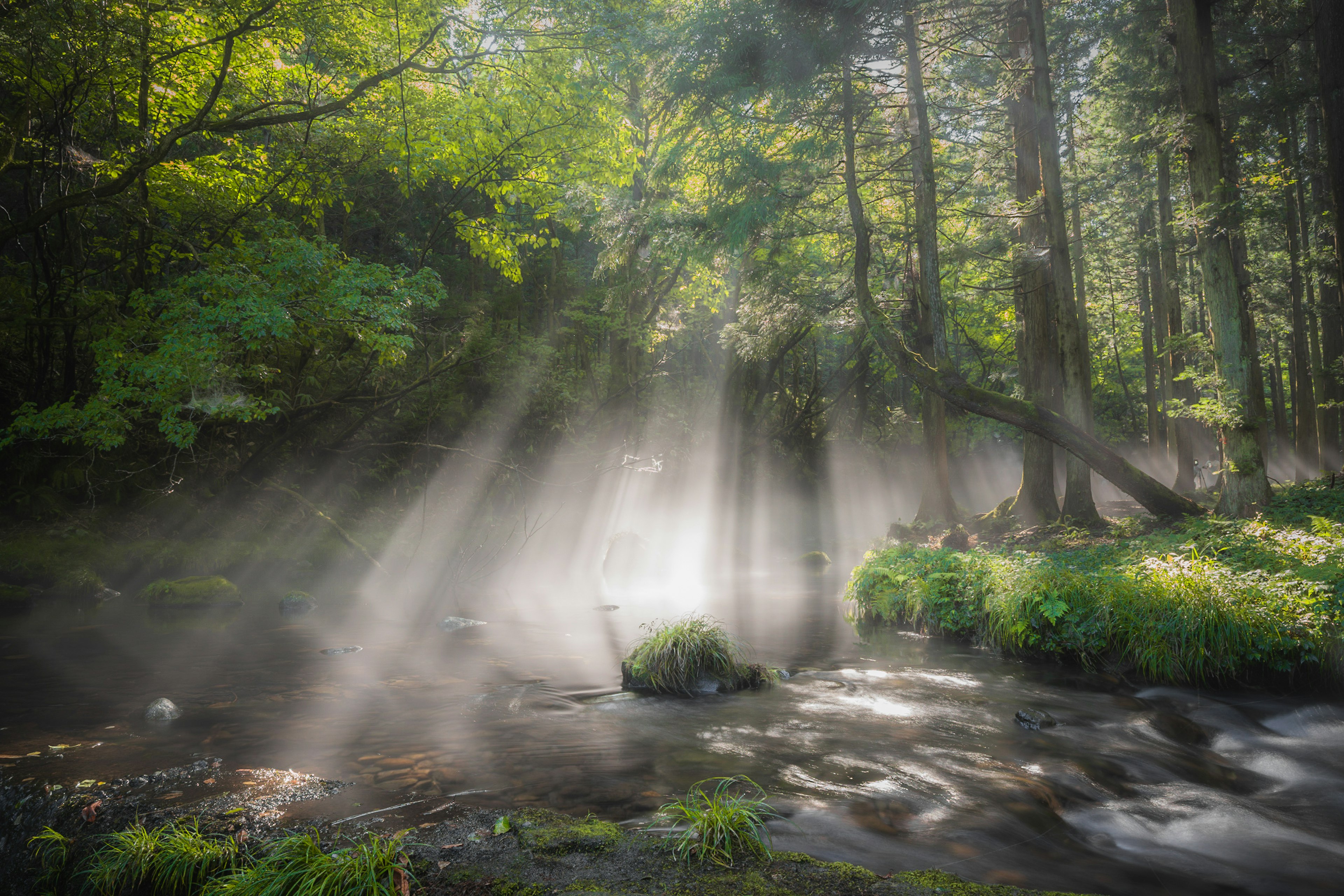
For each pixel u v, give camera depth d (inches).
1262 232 944.9
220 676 324.8
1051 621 356.8
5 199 751.1
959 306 1144.8
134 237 656.4
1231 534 470.0
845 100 662.5
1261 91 775.7
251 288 490.3
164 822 169.8
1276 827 188.7
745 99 657.0
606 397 996.6
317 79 644.1
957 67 823.1
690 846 152.5
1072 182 812.0
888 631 444.1
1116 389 1621.6
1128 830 184.4
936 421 823.7
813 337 1142.3
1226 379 550.3
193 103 615.2
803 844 161.5
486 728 246.7
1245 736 258.1
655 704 281.4
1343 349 943.7
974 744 240.1
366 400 721.0
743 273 933.2
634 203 813.2
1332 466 1040.2
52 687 303.9
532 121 709.3
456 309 821.2
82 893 152.3
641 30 642.2
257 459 697.6
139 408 525.0
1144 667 323.6
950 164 818.8
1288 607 315.9
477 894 136.5
